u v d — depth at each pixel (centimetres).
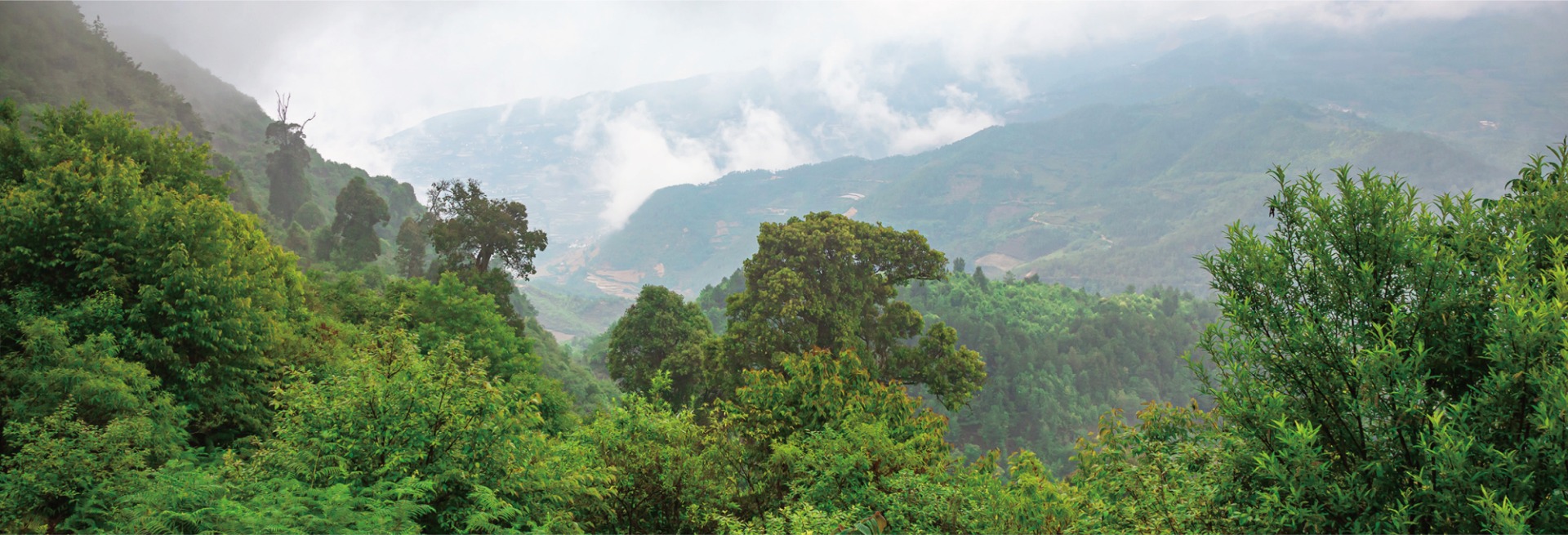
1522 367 543
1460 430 568
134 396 1165
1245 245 711
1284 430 622
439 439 901
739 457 1377
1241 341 690
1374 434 625
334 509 743
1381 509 602
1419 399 585
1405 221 641
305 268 9838
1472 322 614
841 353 1775
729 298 3597
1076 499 975
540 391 2506
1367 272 633
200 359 1561
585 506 1156
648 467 1247
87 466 916
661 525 1266
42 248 1461
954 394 3378
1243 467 702
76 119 2220
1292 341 657
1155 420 977
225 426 1598
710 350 3534
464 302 3045
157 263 1520
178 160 2342
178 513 714
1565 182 649
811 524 951
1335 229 671
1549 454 519
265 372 1711
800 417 1502
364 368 946
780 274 3238
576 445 1202
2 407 1059
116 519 779
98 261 1501
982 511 1004
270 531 695
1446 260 609
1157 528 827
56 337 1159
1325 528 629
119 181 1619
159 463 1130
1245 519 683
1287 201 707
